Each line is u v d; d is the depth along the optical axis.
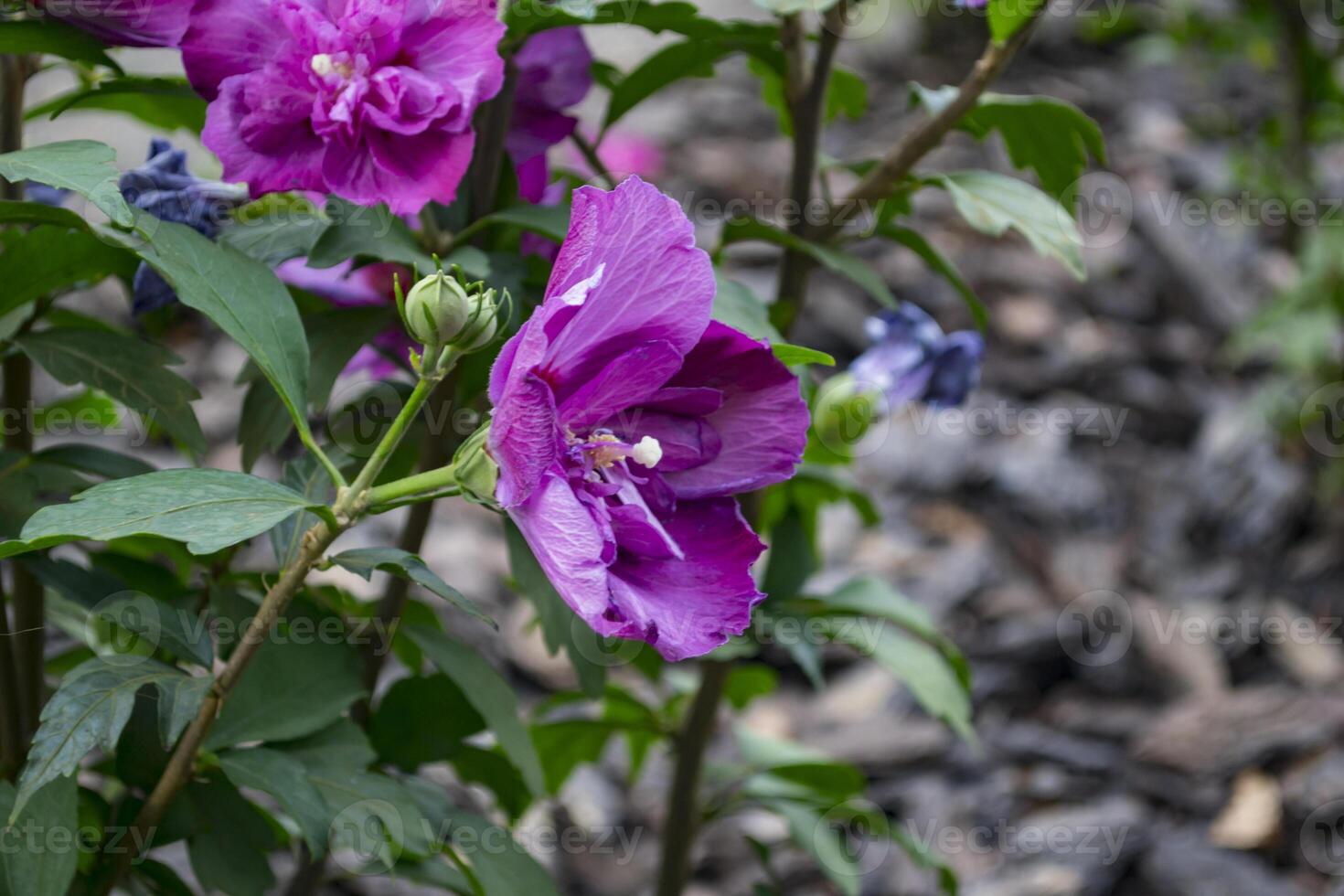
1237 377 2.10
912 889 1.32
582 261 0.67
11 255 0.76
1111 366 2.08
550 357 0.68
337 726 0.79
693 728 0.93
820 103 0.87
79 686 0.72
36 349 0.77
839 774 0.95
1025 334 2.11
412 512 0.84
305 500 0.70
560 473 0.67
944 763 1.48
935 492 1.86
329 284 0.83
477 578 1.60
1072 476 1.89
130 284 0.84
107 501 0.69
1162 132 2.57
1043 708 1.58
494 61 0.74
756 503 0.89
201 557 0.82
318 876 0.87
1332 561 1.78
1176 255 2.22
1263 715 1.51
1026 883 1.31
